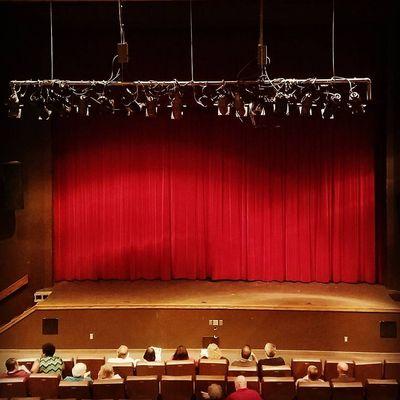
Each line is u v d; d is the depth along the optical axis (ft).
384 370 30.60
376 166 42.63
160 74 42.70
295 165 43.21
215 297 39.81
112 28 42.32
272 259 43.55
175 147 43.57
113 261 43.83
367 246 42.80
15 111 35.40
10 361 29.86
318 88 37.22
